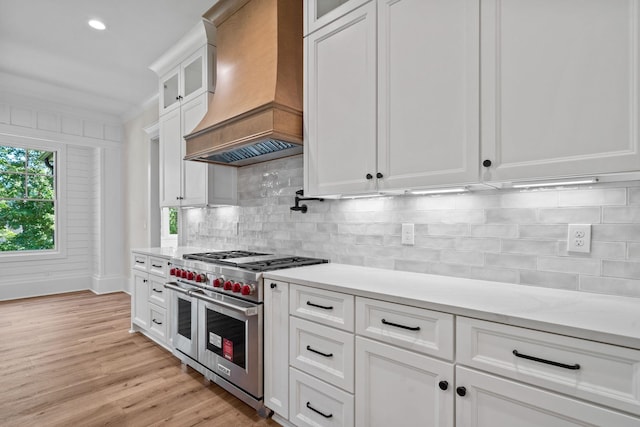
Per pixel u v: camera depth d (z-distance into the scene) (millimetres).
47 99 4434
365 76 1723
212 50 2842
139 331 3385
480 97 1334
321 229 2352
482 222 1629
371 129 1692
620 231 1285
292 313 1741
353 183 1771
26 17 2729
